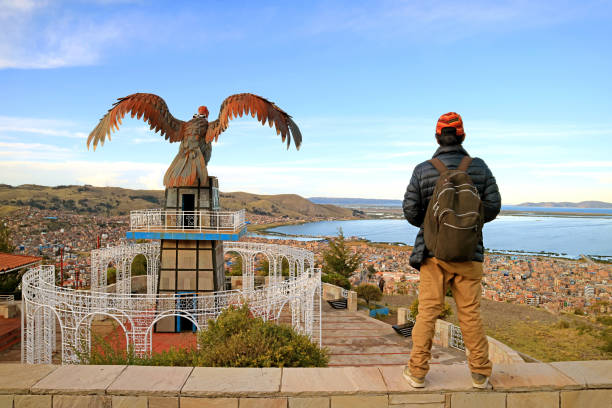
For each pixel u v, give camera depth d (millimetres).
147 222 17047
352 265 38062
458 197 2953
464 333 3289
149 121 15938
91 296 11594
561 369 3598
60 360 13789
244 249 22906
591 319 25766
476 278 3166
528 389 3311
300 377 3504
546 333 21703
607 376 3473
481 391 3301
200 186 17109
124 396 3289
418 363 3270
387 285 41125
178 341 15203
